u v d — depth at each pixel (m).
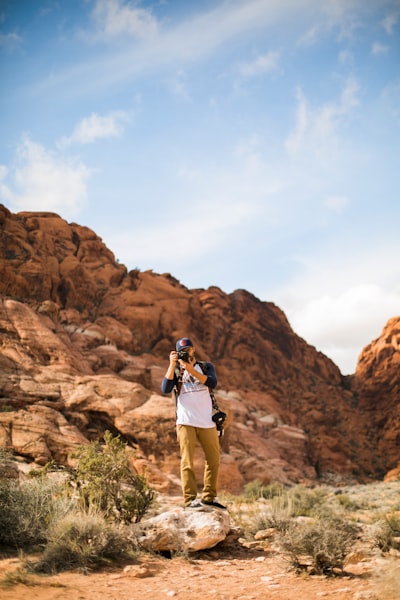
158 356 57.97
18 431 23.69
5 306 33.56
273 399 68.50
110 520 6.54
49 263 55.25
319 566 5.04
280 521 7.35
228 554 6.02
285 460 52.94
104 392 28.67
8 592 3.86
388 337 86.62
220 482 28.86
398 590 3.98
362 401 80.94
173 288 70.56
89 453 7.26
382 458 69.00
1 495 5.98
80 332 46.41
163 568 5.18
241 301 84.00
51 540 5.27
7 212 55.91
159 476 24.50
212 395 6.78
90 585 4.35
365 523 11.09
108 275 65.00
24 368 28.97
